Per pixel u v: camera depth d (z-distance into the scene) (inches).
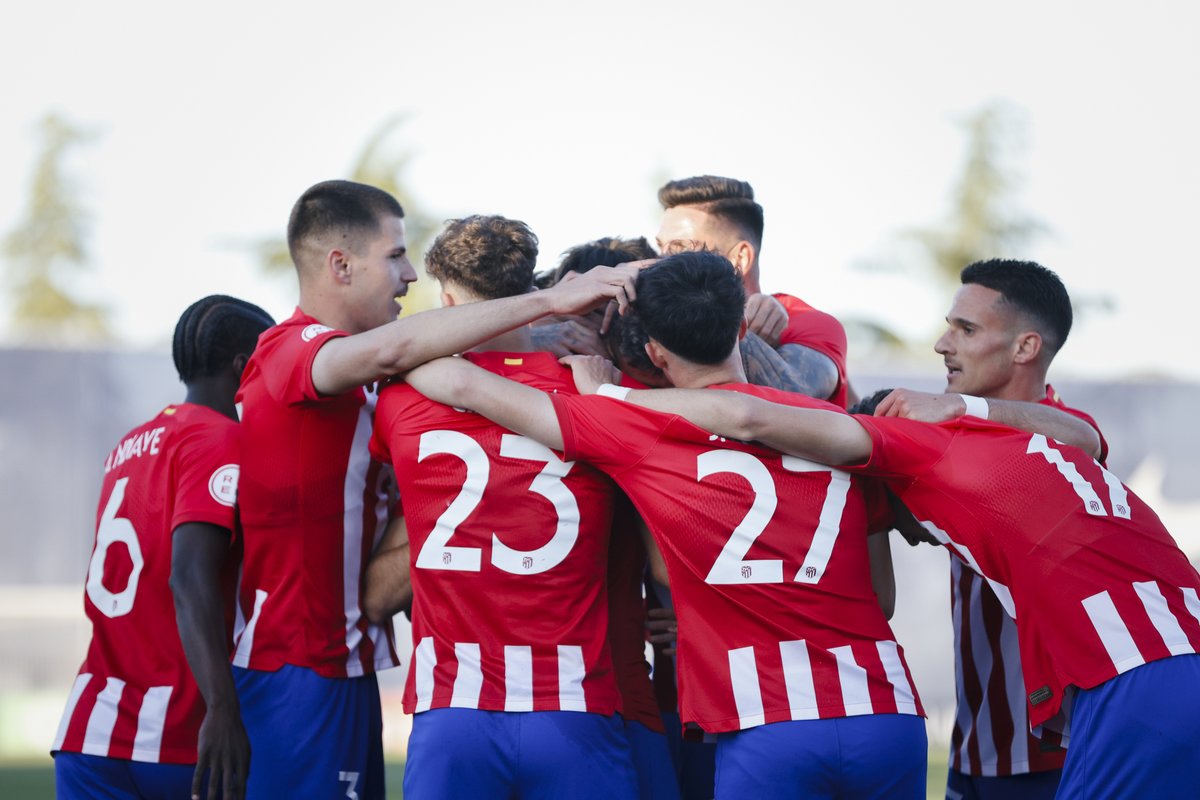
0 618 1705.2
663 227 591.8
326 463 465.7
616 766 421.4
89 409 1793.8
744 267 589.6
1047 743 454.0
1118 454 1685.5
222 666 447.5
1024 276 494.9
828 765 402.9
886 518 446.6
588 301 425.7
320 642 474.0
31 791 1112.8
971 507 427.5
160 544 487.5
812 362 518.9
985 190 4281.5
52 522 1766.7
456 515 423.2
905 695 417.1
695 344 426.3
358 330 486.0
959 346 500.1
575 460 422.9
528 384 442.6
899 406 450.0
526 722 413.7
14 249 5718.5
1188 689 412.2
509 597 419.8
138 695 485.4
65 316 5659.5
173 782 485.1
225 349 522.9
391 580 477.1
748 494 413.7
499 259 447.2
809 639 410.6
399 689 1456.7
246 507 469.4
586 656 423.8
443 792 412.5
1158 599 423.8
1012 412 456.8
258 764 469.1
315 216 477.1
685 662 423.5
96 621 496.7
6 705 1466.5
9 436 1776.6
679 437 415.8
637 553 470.6
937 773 1178.6
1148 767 410.0
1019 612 431.2
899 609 1547.7
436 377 422.0
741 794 408.5
